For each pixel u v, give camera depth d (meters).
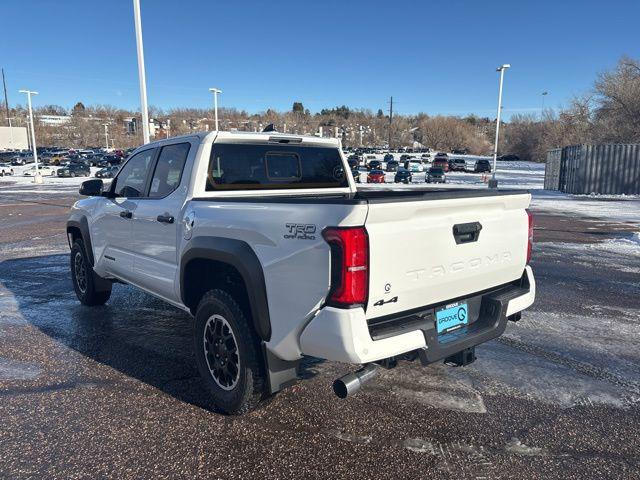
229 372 3.39
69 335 5.05
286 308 2.86
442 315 3.10
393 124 149.50
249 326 3.21
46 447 3.04
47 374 4.09
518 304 3.51
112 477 2.75
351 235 2.52
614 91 36.84
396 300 2.74
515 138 95.94
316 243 2.66
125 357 4.46
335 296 2.60
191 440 3.11
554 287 7.11
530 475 2.77
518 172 58.03
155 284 4.26
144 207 4.34
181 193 3.90
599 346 4.75
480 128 169.25
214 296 3.38
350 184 5.00
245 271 3.04
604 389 3.83
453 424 3.30
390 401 3.62
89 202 5.64
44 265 8.69
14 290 6.94
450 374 4.10
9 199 23.83
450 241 3.00
